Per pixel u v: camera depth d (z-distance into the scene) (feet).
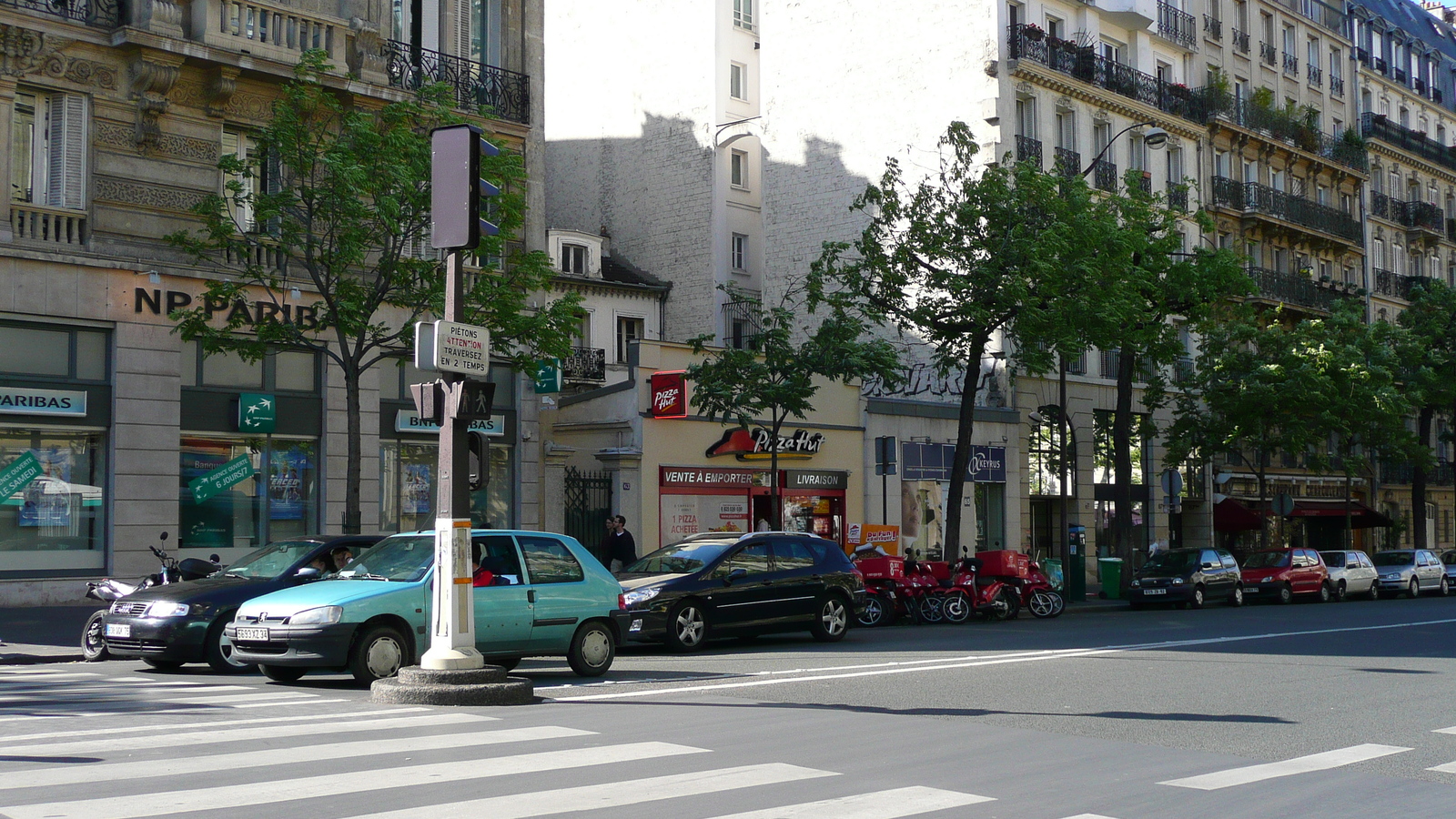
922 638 72.54
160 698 42.60
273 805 24.81
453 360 41.78
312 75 73.05
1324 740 36.83
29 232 74.64
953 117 134.31
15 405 73.20
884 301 97.09
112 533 76.48
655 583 62.49
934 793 27.76
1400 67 209.97
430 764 29.66
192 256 80.79
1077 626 83.87
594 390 104.27
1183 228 152.15
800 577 68.28
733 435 106.83
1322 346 137.18
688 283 151.84
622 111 160.25
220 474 81.30
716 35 153.28
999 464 130.72
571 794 26.55
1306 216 175.11
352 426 69.00
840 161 142.20
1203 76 161.79
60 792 25.89
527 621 49.16
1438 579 146.92
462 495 42.32
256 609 45.75
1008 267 92.12
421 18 94.99
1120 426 116.88
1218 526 156.76
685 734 35.17
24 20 74.08
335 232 75.15
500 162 72.23
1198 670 54.34
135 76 78.54
